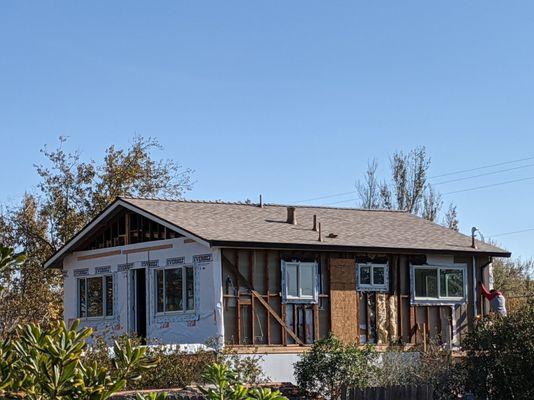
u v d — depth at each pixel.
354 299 28.72
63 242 41.62
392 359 22.77
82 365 7.44
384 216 34.19
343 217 32.47
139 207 28.28
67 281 31.77
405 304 29.88
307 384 22.38
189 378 21.42
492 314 23.42
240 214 29.84
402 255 30.08
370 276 29.30
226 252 26.39
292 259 27.59
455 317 30.78
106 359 19.28
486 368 21.59
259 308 26.72
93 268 30.69
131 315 29.00
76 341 7.17
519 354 21.19
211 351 22.95
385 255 29.67
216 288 25.88
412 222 33.94
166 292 27.77
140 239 29.00
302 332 27.50
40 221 42.12
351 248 28.16
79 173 42.88
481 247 31.55
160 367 21.11
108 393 7.02
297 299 27.47
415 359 23.20
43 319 37.03
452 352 24.88
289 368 26.33
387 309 29.44
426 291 30.33
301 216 31.39
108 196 42.34
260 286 26.89
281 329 26.94
